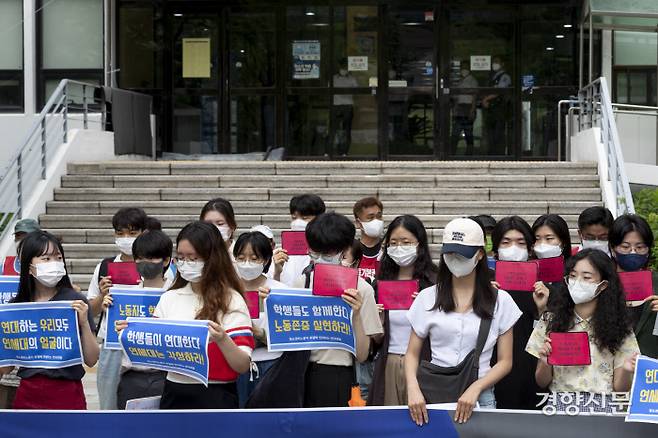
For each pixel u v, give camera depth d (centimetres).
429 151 1886
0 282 716
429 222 1384
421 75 1883
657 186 1556
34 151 1559
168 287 677
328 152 1897
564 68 1855
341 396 639
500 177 1448
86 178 1497
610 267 581
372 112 1892
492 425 575
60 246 657
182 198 1459
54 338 635
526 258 743
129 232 800
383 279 700
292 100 1903
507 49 1869
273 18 1897
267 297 608
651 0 1734
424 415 576
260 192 1448
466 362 584
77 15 1873
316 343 610
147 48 1898
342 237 623
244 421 585
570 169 1468
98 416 595
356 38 1892
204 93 1908
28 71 1864
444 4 1869
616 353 581
